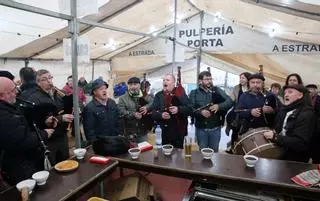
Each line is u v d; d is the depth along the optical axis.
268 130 2.06
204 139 3.03
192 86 7.21
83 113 2.38
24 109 1.80
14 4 1.40
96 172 1.58
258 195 1.60
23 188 1.25
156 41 7.46
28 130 1.69
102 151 1.89
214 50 6.55
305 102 1.95
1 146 1.62
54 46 5.37
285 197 1.56
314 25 4.16
